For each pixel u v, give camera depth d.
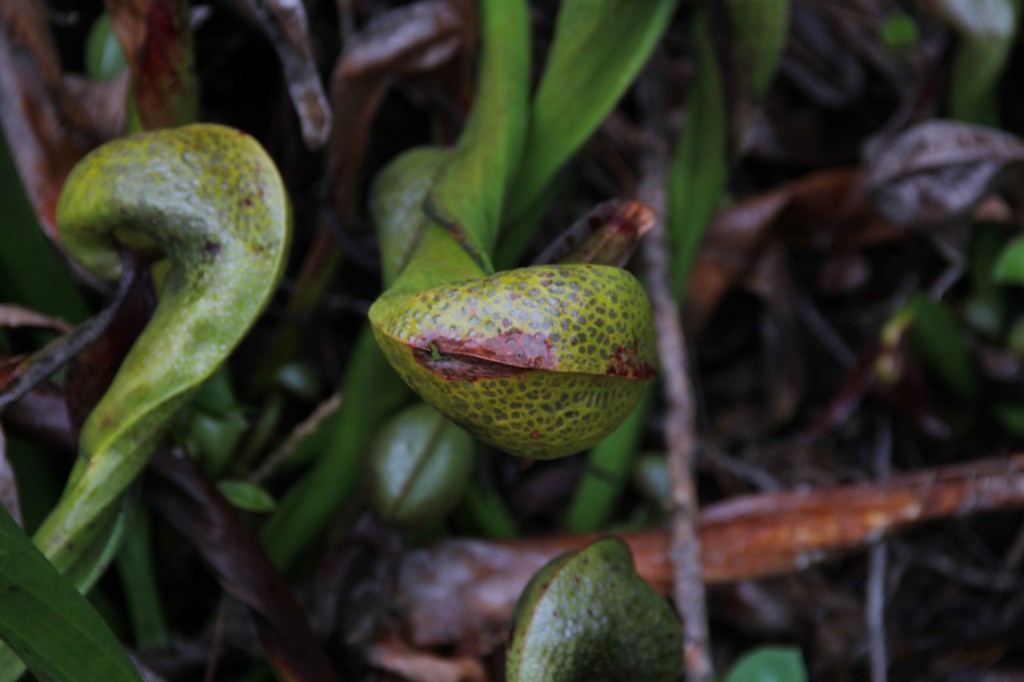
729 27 0.62
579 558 0.50
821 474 0.79
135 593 0.60
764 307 0.83
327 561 0.59
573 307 0.45
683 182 0.67
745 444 0.82
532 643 0.49
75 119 0.57
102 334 0.52
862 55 0.90
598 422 0.46
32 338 0.59
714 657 0.70
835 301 0.89
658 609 0.51
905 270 0.87
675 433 0.62
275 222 0.49
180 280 0.50
